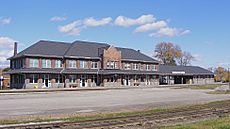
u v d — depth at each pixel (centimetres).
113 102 3578
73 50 8094
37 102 3497
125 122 1878
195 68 11600
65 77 7650
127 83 8738
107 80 8281
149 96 4619
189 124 1839
